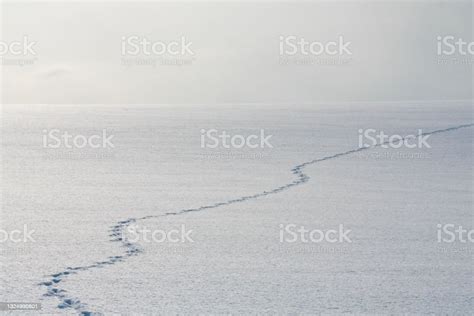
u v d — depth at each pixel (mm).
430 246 8016
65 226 8766
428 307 6031
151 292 6324
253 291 6383
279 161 14078
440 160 14422
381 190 11367
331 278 6781
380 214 9625
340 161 14180
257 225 8898
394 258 7504
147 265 7141
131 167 13320
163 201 10312
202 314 5812
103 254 7531
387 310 5953
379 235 8484
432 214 9664
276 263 7254
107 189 11227
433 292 6406
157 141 16453
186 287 6461
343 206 10086
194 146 15820
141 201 10305
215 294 6281
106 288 6422
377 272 6992
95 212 9578
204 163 13797
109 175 12492
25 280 6621
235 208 9875
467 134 17766
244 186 11523
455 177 12703
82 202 10219
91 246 7848
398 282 6684
